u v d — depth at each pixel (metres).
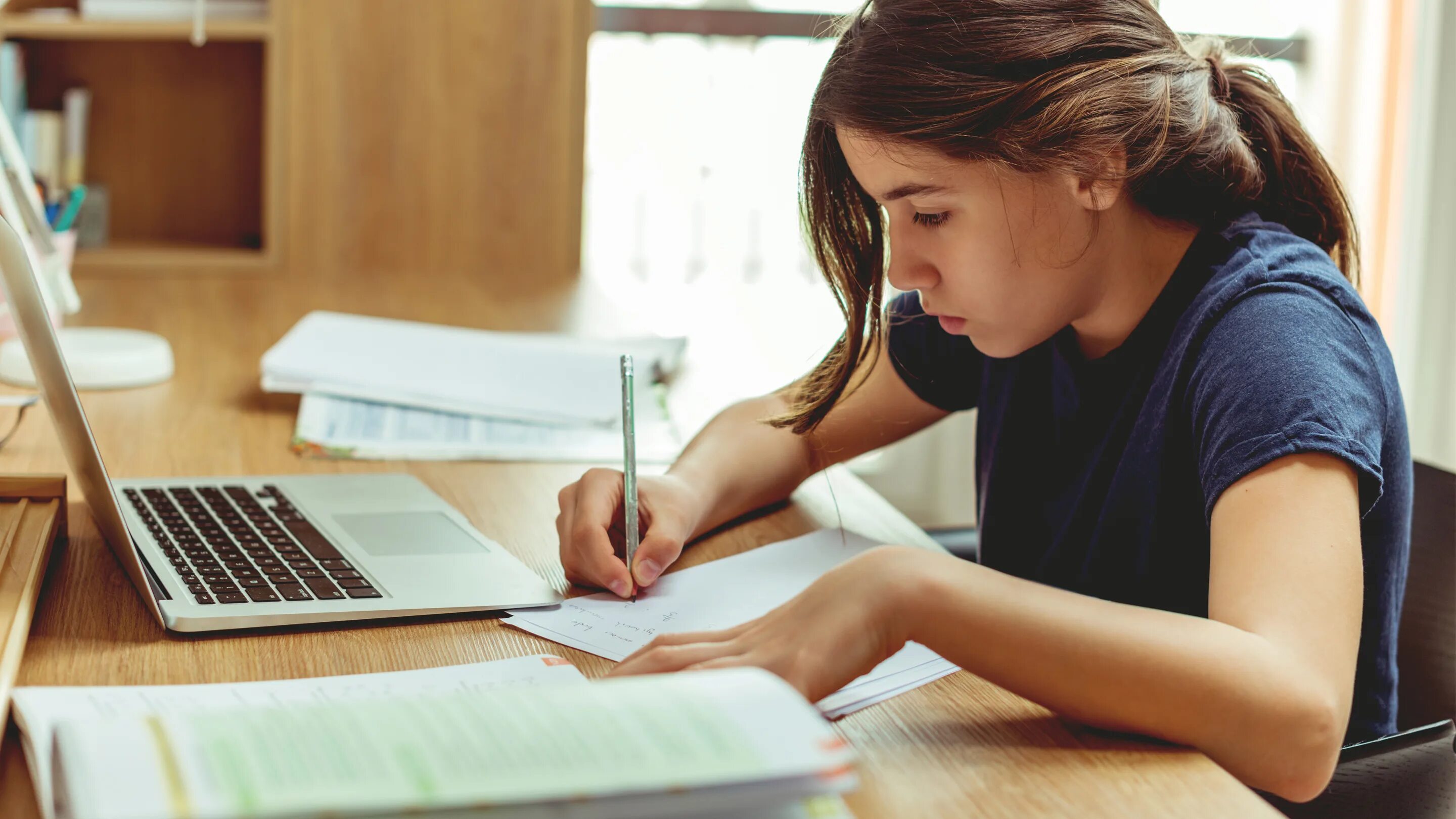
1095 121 0.76
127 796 0.39
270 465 1.03
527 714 0.45
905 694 0.65
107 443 1.06
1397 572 0.87
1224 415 0.74
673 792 0.42
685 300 2.01
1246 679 0.58
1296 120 0.96
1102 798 0.54
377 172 1.96
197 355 1.39
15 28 1.77
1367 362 0.77
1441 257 2.57
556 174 2.02
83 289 1.69
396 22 1.92
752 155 2.63
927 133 0.74
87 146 2.03
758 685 0.48
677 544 0.83
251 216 2.10
